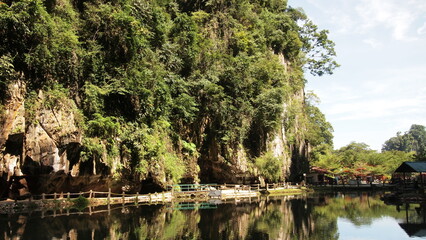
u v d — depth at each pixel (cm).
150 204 2628
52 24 2286
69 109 2286
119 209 2228
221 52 4256
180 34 3641
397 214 2214
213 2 4509
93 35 2675
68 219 1764
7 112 2014
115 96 2728
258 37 4775
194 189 3503
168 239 1394
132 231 1525
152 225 1686
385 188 4775
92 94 2445
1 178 2031
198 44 3847
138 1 3128
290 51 5750
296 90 5744
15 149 2086
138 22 2739
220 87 3666
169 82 3347
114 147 2506
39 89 2241
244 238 1457
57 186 2291
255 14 4984
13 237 1347
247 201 3109
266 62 4412
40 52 2211
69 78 2439
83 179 2366
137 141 2694
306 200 3253
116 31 2706
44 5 2452
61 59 2378
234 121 3906
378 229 1686
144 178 2788
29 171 2148
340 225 1794
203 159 3831
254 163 4081
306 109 6712
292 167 5225
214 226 1719
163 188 3094
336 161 6153
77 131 2264
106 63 2670
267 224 1806
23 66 2206
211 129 3797
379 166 5797
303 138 5950
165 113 3203
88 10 2708
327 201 3133
